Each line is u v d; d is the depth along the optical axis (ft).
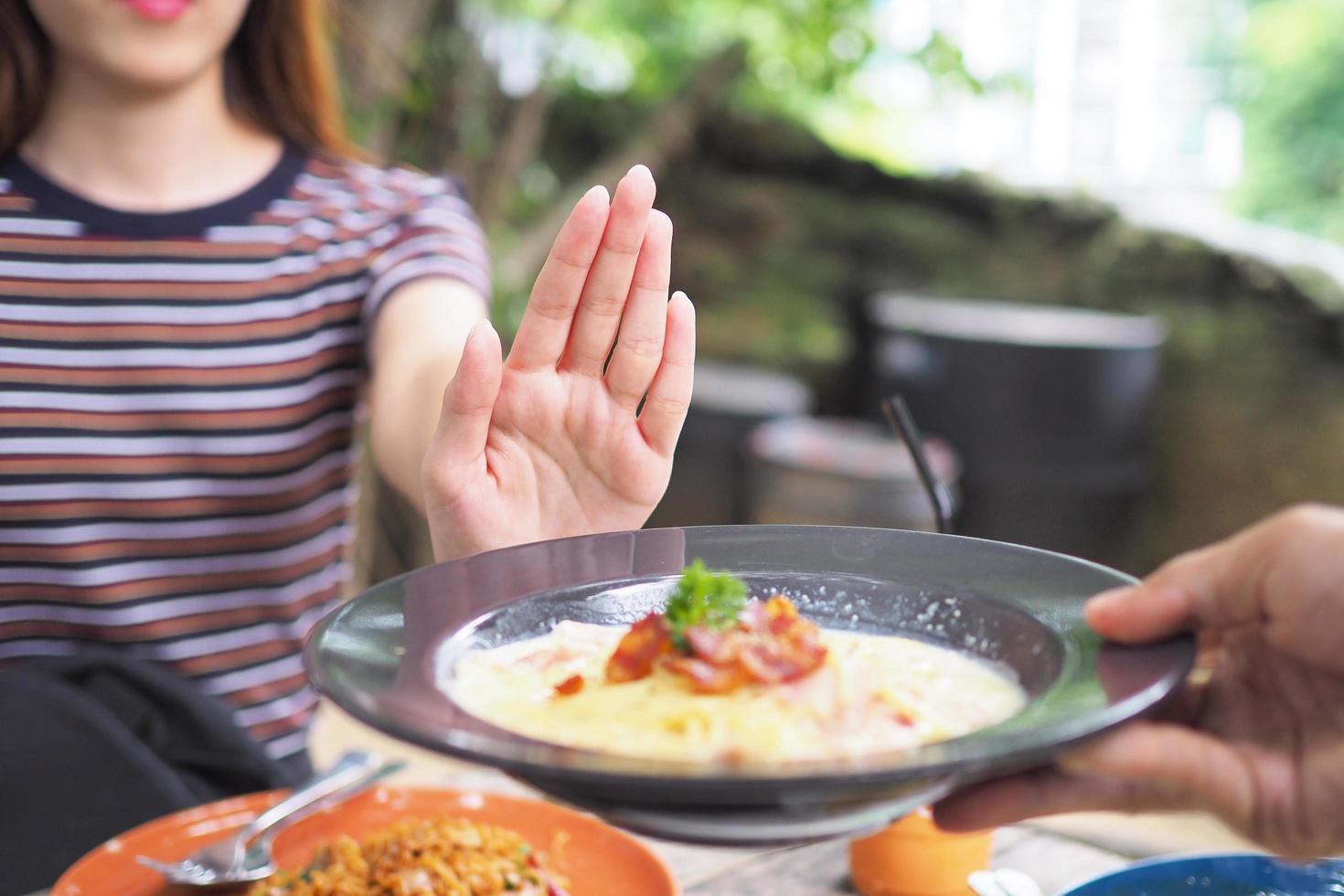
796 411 9.22
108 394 3.32
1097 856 2.52
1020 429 8.63
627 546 2.15
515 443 2.48
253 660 3.44
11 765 2.81
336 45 5.53
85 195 3.34
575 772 1.62
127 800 2.84
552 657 1.96
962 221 10.38
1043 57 11.73
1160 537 9.70
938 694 1.87
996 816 1.96
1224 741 2.03
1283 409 9.42
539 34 7.12
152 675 3.05
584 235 2.38
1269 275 9.59
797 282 10.35
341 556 3.65
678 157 10.48
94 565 3.32
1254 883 2.26
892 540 2.14
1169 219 10.08
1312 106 11.46
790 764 1.63
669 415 2.50
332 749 4.48
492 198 6.89
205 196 3.41
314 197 3.47
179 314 3.34
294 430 3.42
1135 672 1.80
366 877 2.41
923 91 10.87
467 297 3.33
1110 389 8.68
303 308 3.41
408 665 1.84
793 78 9.20
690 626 1.87
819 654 1.88
